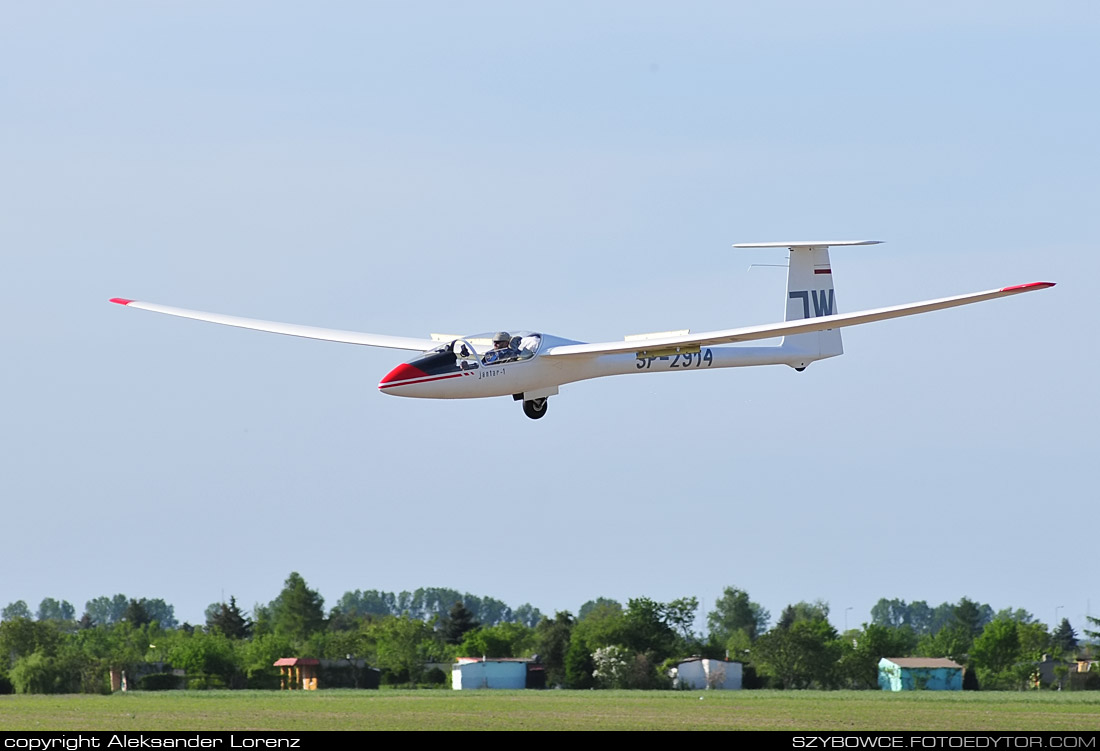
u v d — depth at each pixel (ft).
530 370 315.99
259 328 377.91
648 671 611.06
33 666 547.90
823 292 379.96
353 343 358.84
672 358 345.92
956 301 290.35
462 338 315.58
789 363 374.43
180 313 395.75
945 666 655.35
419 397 303.89
